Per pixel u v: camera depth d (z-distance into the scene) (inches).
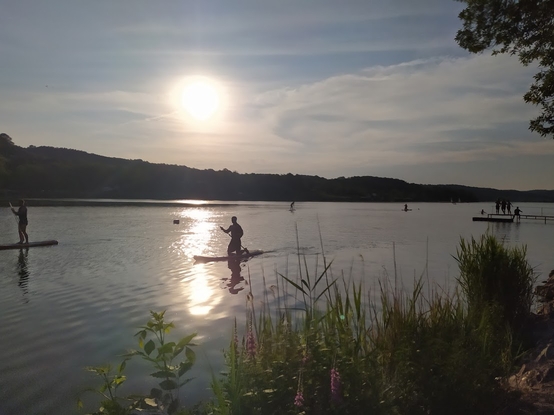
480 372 194.9
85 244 1074.7
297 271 692.1
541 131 498.0
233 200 6737.2
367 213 3100.4
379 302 436.8
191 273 687.7
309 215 2655.0
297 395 143.4
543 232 1519.4
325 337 183.6
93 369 188.9
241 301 488.4
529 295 323.0
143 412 213.5
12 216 2059.5
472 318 267.6
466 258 343.0
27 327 396.8
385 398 163.2
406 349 194.7
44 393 268.8
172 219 2059.5
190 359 189.6
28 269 716.7
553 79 467.5
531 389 202.8
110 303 487.2
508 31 469.7
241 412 152.5
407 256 868.0
